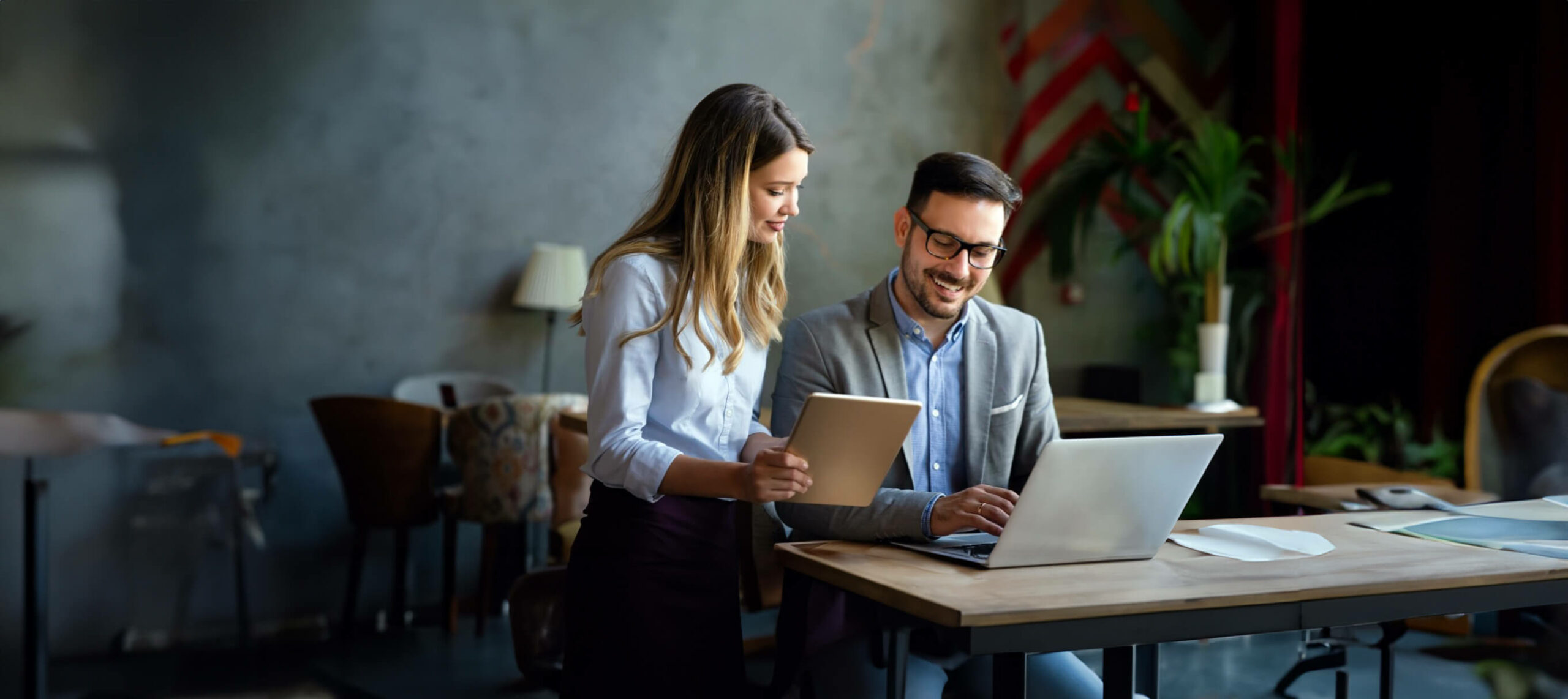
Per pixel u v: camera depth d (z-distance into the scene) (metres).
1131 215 5.71
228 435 3.94
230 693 3.51
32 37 4.11
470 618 4.59
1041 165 5.67
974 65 5.78
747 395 1.68
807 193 5.44
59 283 4.16
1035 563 1.57
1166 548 1.72
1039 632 1.33
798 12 5.43
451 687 3.56
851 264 5.55
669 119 5.20
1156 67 5.77
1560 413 3.36
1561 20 4.27
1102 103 5.75
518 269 4.95
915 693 1.77
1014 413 2.03
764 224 1.63
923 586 1.44
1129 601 1.37
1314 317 5.38
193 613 4.35
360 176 4.66
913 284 1.88
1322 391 5.36
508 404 4.09
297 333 4.56
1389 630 2.38
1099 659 3.66
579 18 5.02
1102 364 5.68
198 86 4.38
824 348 1.97
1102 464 1.50
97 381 4.22
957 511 1.68
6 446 3.27
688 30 5.22
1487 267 4.64
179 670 3.81
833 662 1.72
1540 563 1.64
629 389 1.54
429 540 4.80
